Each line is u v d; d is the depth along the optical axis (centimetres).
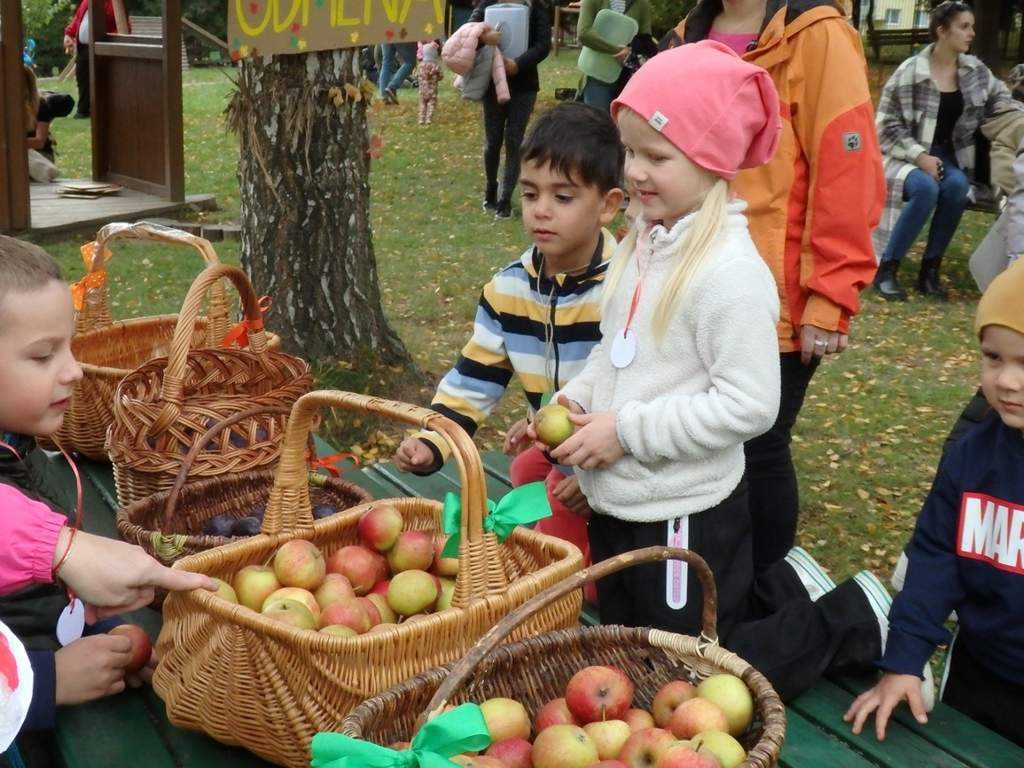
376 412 220
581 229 276
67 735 221
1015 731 235
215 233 924
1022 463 222
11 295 195
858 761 219
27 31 2477
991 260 501
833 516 473
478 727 158
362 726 174
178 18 973
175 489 260
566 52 2336
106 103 1077
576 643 208
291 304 533
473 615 204
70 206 970
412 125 1484
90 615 214
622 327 248
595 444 237
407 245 913
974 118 779
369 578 242
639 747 180
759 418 231
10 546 184
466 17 1296
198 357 331
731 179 241
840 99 290
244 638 201
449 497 210
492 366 303
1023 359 209
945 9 759
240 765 213
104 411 351
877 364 669
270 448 304
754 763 166
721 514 246
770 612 263
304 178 521
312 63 510
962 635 239
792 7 295
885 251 794
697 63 238
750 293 231
